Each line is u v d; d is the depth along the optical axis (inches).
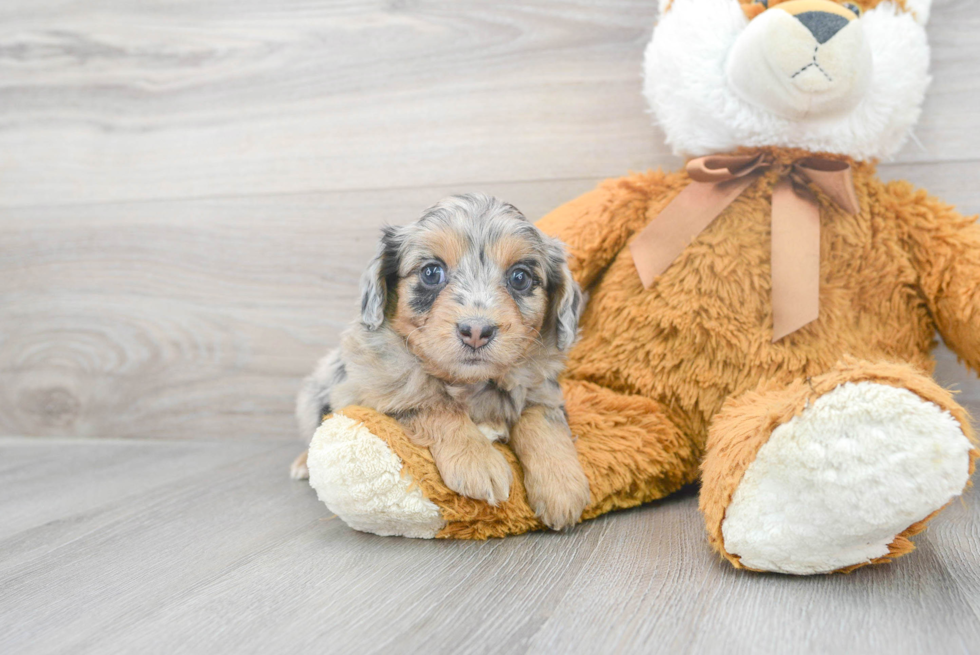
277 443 31.9
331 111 31.0
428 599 19.4
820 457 18.9
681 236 24.2
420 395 22.5
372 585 20.0
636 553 21.1
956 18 26.6
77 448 31.9
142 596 19.9
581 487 22.1
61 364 33.5
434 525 21.9
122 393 33.2
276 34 31.2
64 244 33.2
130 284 32.8
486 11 29.7
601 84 29.1
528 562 20.8
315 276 31.4
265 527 23.4
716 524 20.2
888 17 23.2
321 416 26.2
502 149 29.9
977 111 26.7
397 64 30.5
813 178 23.7
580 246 25.2
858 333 23.7
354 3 30.6
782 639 17.8
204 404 32.6
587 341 25.4
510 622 18.5
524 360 23.0
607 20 29.0
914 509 18.7
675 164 28.8
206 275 32.2
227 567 21.1
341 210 31.1
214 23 31.6
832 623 18.2
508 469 21.8
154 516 24.4
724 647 17.6
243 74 31.5
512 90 29.7
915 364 23.1
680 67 23.8
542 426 22.8
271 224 31.7
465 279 22.4
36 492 26.6
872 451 18.6
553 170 29.6
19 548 22.4
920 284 23.8
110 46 32.4
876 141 23.8
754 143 23.8
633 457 23.3
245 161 31.7
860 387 18.8
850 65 22.1
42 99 33.0
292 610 19.1
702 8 23.5
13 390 33.9
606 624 18.3
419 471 21.4
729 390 24.0
